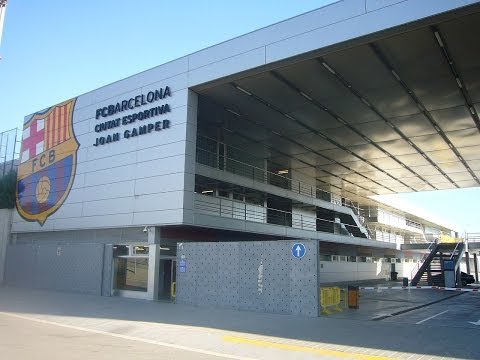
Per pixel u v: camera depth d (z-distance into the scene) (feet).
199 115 85.51
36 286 95.14
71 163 95.45
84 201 90.58
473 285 131.44
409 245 170.09
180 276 68.03
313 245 54.65
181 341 36.35
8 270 104.27
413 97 73.56
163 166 77.92
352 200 174.19
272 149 105.70
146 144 81.25
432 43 57.41
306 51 61.26
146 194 79.56
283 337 38.29
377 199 171.73
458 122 84.48
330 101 76.43
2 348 30.25
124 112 86.33
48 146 102.53
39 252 96.27
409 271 198.08
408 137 94.12
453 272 111.75
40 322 45.73
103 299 72.74
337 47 59.41
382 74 65.98
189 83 76.02
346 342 35.99
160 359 28.86
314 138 96.78
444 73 65.16
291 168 124.16
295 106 79.36
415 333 40.27
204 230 87.15
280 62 64.44
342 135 94.07
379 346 34.30
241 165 106.22
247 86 72.69
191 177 76.02
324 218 144.36
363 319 50.24
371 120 84.64
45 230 98.22
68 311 55.57
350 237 137.80
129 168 83.25
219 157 98.78
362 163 116.78
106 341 35.35
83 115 94.73
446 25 53.52
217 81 72.13
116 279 81.00
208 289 64.13
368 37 56.80
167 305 64.59
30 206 104.32
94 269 83.35
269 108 80.74
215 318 50.57
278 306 56.29
